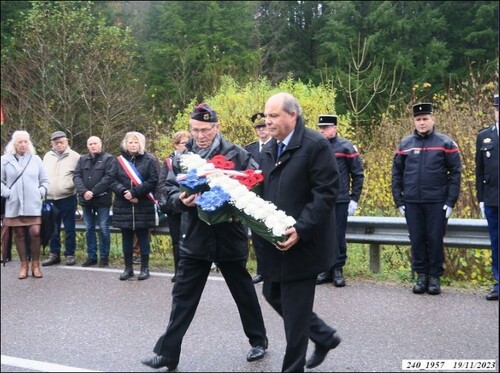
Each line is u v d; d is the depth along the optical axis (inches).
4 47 767.1
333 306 250.2
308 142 165.8
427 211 266.7
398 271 313.0
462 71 995.9
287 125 166.9
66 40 633.6
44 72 625.6
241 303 194.5
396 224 295.4
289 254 167.3
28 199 316.5
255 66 914.7
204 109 192.2
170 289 289.7
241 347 205.3
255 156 235.3
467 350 197.2
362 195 370.0
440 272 267.1
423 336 211.0
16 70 629.9
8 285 303.0
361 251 354.9
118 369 188.1
